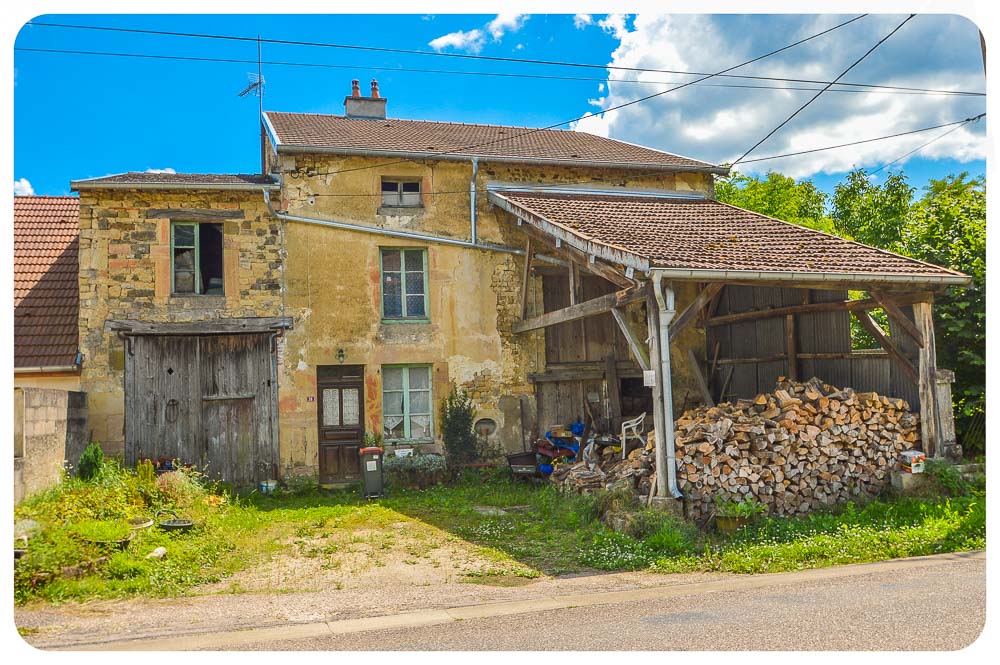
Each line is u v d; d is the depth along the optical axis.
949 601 5.95
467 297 14.47
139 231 13.04
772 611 5.88
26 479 8.46
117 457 12.58
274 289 13.51
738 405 10.87
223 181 13.70
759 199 27.80
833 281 9.93
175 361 13.07
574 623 5.81
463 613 6.26
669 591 6.83
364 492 12.58
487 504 11.76
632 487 10.07
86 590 6.74
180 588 7.06
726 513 9.36
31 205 15.96
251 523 10.19
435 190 14.48
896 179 27.92
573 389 15.04
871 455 10.37
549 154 15.61
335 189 13.96
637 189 15.62
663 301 9.42
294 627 5.88
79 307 13.02
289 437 13.35
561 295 15.15
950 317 12.88
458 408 14.16
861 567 7.55
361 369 13.93
